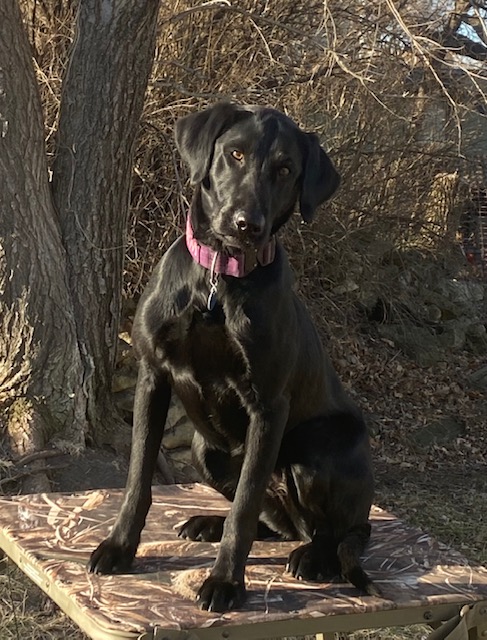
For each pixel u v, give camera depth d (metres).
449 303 9.51
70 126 5.12
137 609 2.15
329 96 7.14
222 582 2.26
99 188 5.12
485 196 9.38
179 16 5.82
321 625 2.20
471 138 8.18
